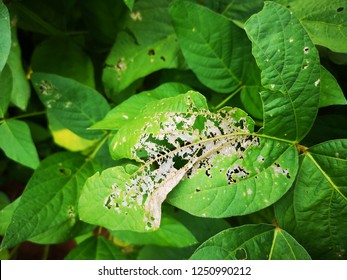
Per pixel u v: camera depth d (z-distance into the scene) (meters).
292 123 0.29
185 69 0.37
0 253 0.38
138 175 0.29
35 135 0.43
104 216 0.30
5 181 0.45
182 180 0.29
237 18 0.36
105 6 0.41
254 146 0.29
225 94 0.35
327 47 0.32
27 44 0.44
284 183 0.29
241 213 0.29
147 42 0.37
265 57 0.28
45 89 0.35
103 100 0.36
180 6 0.32
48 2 0.41
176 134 0.29
